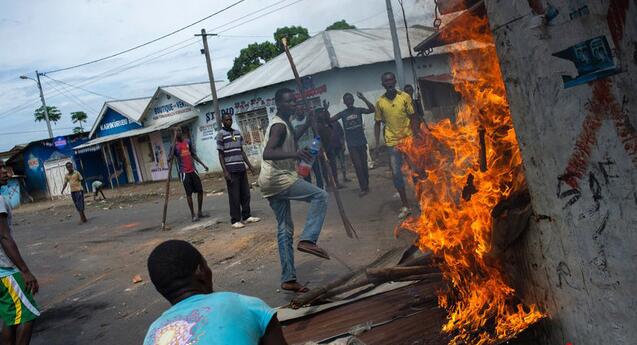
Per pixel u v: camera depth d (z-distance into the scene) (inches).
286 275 170.4
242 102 761.6
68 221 557.6
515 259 97.8
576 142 75.2
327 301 143.1
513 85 85.4
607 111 69.9
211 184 727.7
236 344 63.1
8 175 147.6
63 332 187.2
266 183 167.0
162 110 960.3
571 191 78.2
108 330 181.2
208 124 856.9
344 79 576.1
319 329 127.1
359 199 327.6
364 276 155.6
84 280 259.9
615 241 73.0
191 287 71.7
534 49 78.4
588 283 79.0
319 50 624.1
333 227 262.5
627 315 73.8
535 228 89.5
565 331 87.0
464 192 114.0
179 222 390.6
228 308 66.4
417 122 265.0
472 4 139.2
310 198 168.6
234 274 217.3
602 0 68.0
